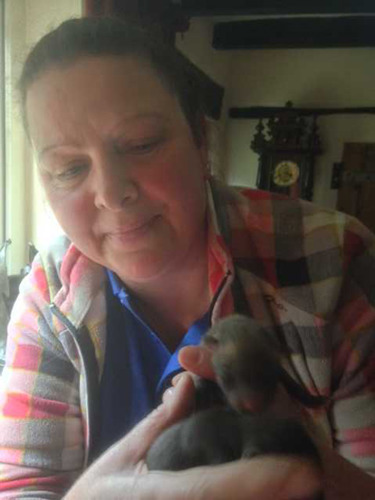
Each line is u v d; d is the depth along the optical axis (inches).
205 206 32.3
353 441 29.6
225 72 180.1
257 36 165.6
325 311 31.5
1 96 85.9
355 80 172.6
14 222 91.4
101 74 26.5
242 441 19.7
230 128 184.4
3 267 75.0
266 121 179.5
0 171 89.1
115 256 29.7
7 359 35.1
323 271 32.5
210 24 164.9
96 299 32.9
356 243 34.3
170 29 103.3
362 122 170.9
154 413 23.9
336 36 163.2
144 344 32.8
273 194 36.9
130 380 32.3
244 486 18.0
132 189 27.5
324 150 174.2
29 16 85.1
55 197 29.5
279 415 21.0
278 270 32.9
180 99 30.2
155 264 29.4
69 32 27.7
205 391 23.1
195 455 20.3
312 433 22.9
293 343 31.4
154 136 27.7
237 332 23.0
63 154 28.0
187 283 32.3
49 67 27.2
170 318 33.4
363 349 31.0
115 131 26.9
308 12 133.0
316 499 18.1
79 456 32.4
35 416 32.3
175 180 28.4
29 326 34.5
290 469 18.0
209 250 31.2
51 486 30.9
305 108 175.8
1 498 29.8
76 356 32.8
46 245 37.9
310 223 34.5
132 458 22.7
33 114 28.4
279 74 179.3
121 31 28.5
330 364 31.1
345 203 173.0
